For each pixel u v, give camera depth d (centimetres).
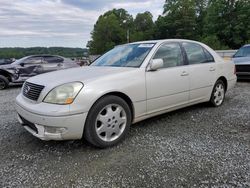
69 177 248
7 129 394
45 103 288
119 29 8075
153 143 326
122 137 330
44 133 288
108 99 308
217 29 4981
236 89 718
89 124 295
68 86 289
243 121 409
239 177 240
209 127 384
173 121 416
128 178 244
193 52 448
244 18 4597
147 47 392
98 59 449
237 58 872
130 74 336
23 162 282
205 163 269
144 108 353
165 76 375
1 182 242
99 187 230
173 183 234
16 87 989
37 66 1020
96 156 293
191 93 427
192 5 6056
